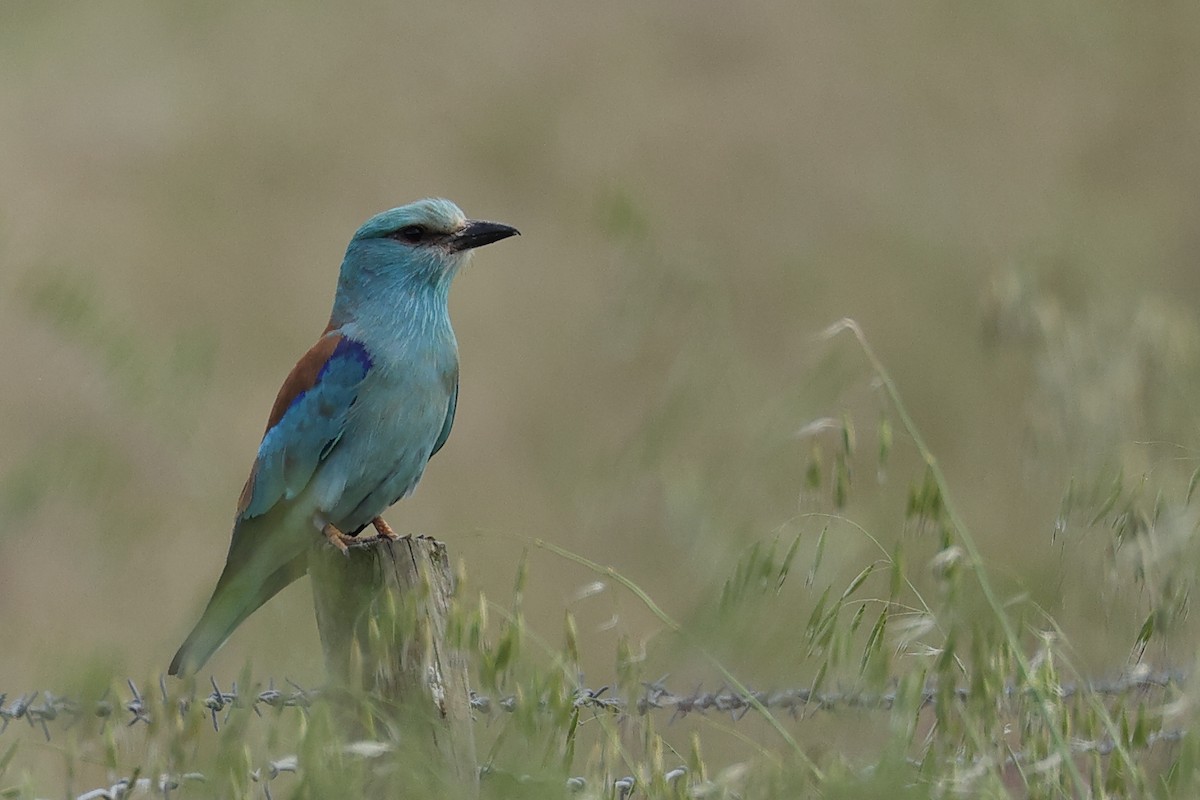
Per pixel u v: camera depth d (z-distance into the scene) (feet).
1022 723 24.06
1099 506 25.98
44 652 25.67
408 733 23.16
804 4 96.17
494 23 101.35
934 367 52.60
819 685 24.04
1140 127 82.74
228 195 81.00
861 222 71.92
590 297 68.23
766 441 31.30
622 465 36.35
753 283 64.64
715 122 87.66
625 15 101.14
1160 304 29.68
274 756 23.11
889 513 29.60
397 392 34.65
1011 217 70.13
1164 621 24.64
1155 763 25.72
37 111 88.02
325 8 101.76
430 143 87.04
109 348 35.24
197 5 98.07
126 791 22.53
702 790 23.04
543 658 25.53
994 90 86.17
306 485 34.30
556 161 85.05
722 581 28.50
